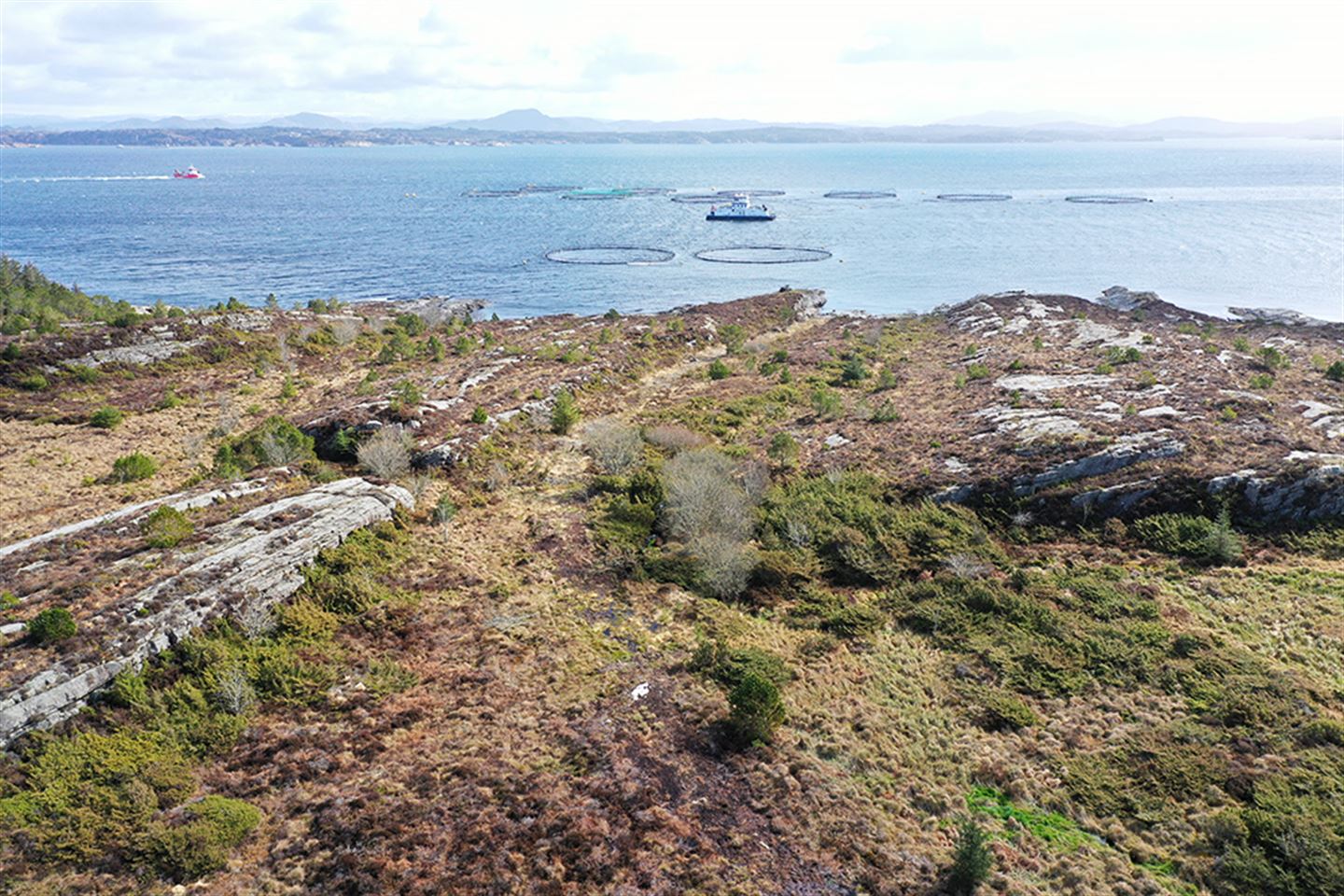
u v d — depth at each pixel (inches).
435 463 1781.5
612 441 1879.9
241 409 2380.7
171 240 7121.1
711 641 1184.2
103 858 747.4
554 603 1289.4
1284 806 824.9
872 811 860.0
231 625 1106.1
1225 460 1566.2
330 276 5556.1
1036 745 971.3
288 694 1021.2
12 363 2480.3
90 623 995.3
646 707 1027.3
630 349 3085.6
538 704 1030.4
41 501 1642.5
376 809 827.4
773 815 848.3
